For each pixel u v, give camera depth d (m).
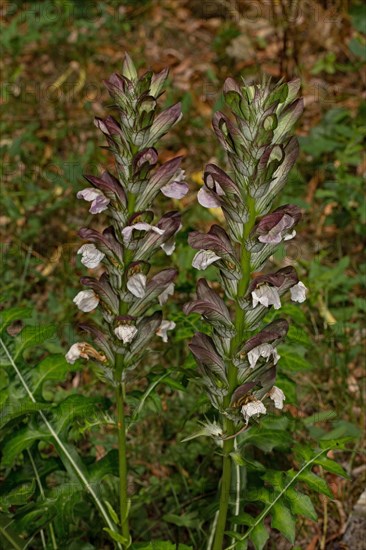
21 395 3.51
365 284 5.23
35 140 6.50
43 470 3.53
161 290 2.83
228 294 2.67
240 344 2.68
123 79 2.62
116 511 3.87
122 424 3.03
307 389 4.71
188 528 3.85
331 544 3.98
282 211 2.46
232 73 7.49
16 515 3.21
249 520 3.06
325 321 5.02
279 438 3.38
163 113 2.66
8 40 7.81
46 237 5.88
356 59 7.44
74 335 4.95
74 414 3.42
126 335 2.74
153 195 2.71
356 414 4.63
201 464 4.06
